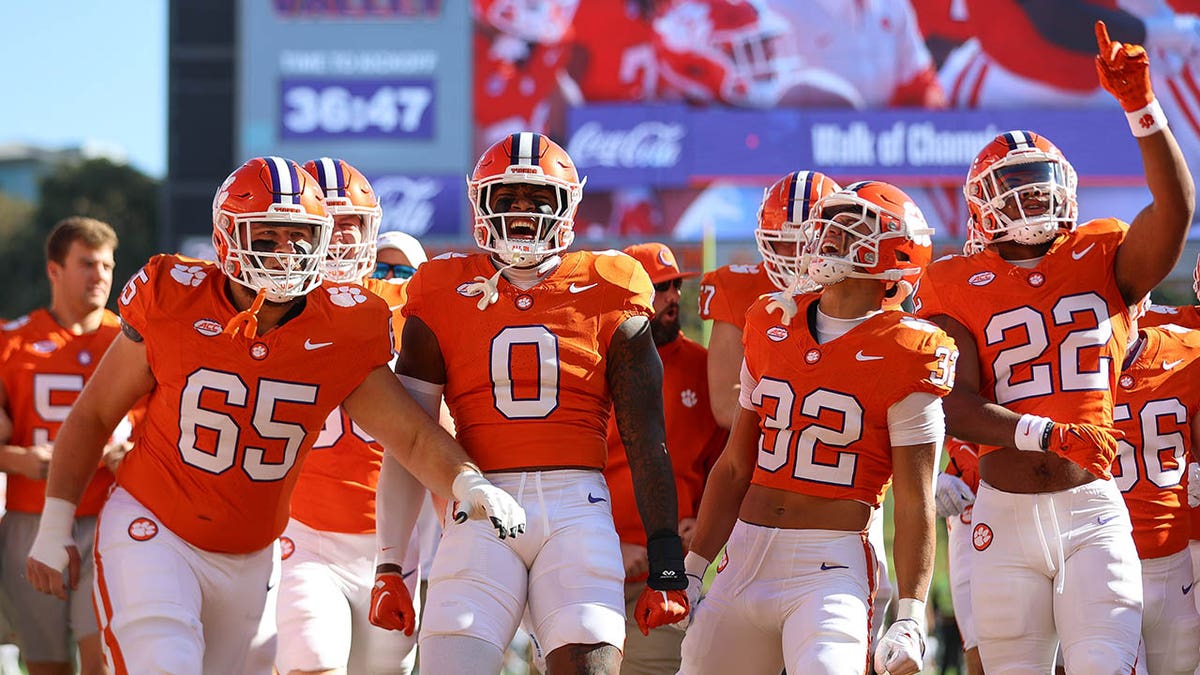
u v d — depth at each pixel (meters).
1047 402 16.12
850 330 14.62
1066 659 15.42
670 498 14.28
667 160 80.19
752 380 15.25
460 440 14.55
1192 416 18.66
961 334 16.52
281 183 13.85
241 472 14.21
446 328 14.55
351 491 17.52
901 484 14.35
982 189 16.44
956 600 18.83
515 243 14.30
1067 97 78.69
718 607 15.08
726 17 80.06
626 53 80.75
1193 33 77.12
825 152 79.69
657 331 19.97
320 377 14.20
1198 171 76.81
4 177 191.00
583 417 14.34
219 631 14.58
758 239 17.05
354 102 82.06
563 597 13.71
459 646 13.44
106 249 23.41
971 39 79.19
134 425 22.52
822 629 14.10
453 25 81.88
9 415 22.92
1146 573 18.19
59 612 22.75
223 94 85.25
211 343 14.01
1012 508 15.90
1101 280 16.28
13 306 121.38
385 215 81.81
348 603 17.52
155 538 14.09
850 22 79.62
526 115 81.19
